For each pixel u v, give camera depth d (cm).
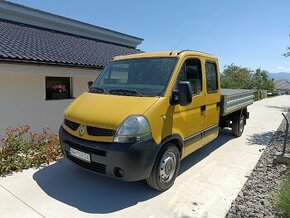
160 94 446
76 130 437
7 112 725
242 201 437
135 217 387
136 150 392
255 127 1122
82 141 423
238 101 820
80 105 469
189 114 505
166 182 464
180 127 478
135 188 475
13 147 601
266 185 500
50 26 1362
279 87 10231
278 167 598
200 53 566
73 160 458
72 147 442
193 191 470
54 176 517
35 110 798
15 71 668
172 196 450
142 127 400
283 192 401
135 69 512
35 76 789
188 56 517
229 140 854
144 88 469
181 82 443
